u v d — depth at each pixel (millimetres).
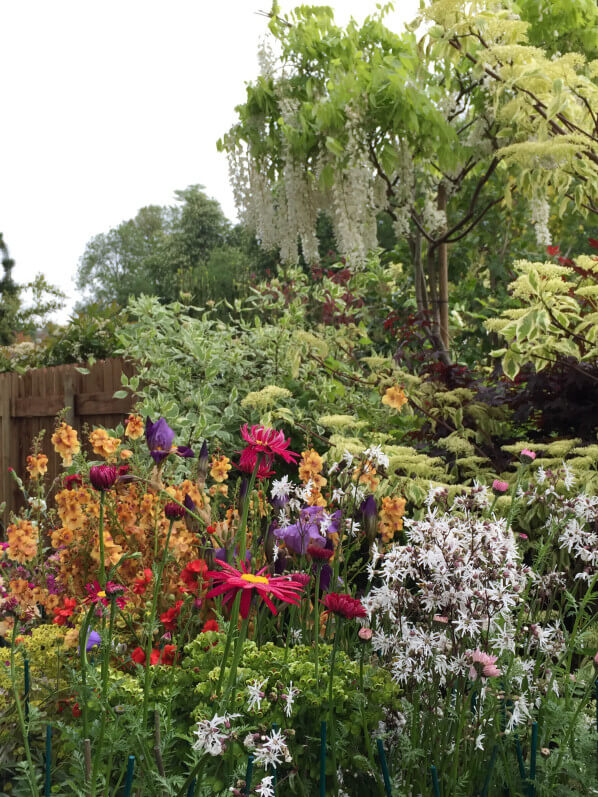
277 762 1448
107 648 1400
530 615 2102
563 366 3551
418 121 4715
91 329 7039
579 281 3820
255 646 1906
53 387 5840
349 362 5602
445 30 3980
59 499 2350
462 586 1661
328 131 4781
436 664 1676
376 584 2816
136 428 3035
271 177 5383
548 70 3688
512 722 1635
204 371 5012
